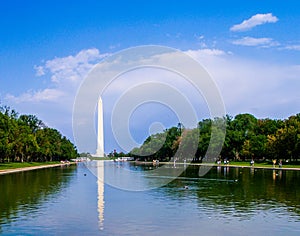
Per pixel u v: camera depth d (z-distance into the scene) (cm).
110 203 3947
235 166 13062
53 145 19575
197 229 2747
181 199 4244
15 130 12650
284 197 4362
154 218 3131
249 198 4291
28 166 13638
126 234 2603
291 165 12150
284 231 2689
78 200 4150
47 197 4422
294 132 11856
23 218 3123
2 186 5797
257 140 14625
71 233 2633
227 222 2975
